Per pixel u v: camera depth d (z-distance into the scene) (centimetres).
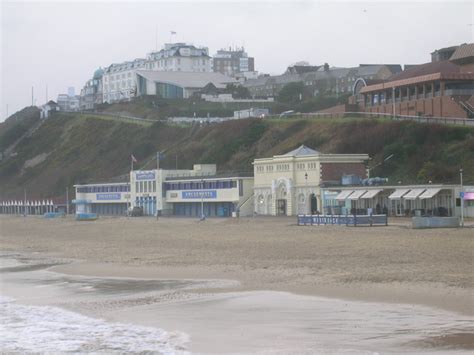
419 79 12525
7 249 7250
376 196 9294
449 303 3033
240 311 3125
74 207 16700
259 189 11356
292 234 7150
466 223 7419
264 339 2586
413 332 2555
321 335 2595
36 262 5759
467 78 12081
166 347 2538
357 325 2720
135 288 3997
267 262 4875
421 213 8450
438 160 10256
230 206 11894
